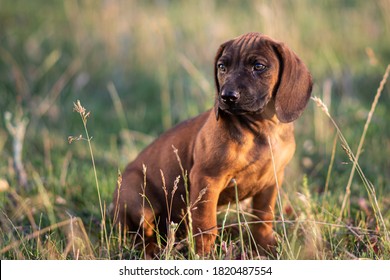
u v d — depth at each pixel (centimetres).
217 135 625
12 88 1276
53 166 934
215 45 1344
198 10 1614
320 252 649
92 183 870
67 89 1345
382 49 1388
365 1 1580
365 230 665
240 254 655
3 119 1108
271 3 1233
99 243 702
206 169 633
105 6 1504
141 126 1168
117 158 945
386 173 891
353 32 1430
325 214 739
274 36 1177
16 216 762
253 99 598
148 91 1351
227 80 600
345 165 919
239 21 1490
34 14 1753
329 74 1270
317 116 1008
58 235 723
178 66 1365
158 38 1440
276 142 640
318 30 1384
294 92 617
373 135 1005
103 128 1168
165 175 703
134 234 710
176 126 727
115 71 1409
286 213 764
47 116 1184
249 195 674
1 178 863
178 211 707
